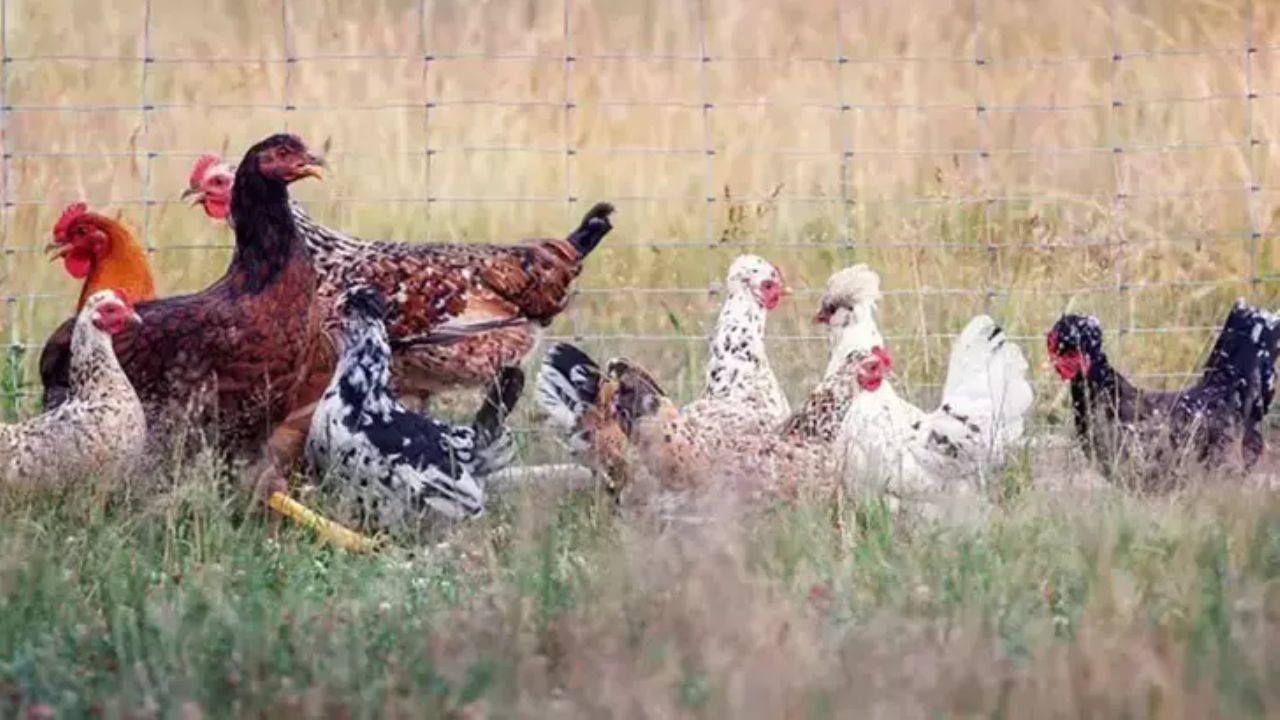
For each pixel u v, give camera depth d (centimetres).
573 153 1928
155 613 973
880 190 2142
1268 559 1056
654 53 2548
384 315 1341
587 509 1234
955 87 2483
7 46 2430
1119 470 1280
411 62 2458
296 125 2308
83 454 1238
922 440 1307
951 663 866
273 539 1192
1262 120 2178
